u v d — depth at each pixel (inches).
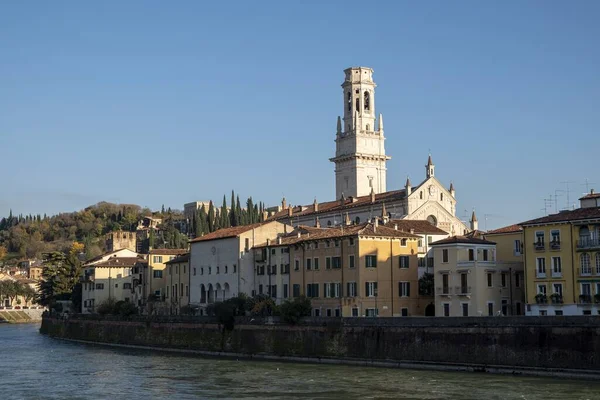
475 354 3572.8
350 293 4726.9
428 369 3708.2
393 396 2906.0
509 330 3464.6
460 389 3002.0
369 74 7731.3
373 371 3700.8
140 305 7234.3
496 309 4443.9
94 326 6437.0
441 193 6451.8
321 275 4992.6
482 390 2957.7
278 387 3233.3
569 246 3983.8
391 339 3919.8
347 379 3410.4
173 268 6811.0
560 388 2952.8
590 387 2967.5
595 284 3868.1
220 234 6097.4
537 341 3363.7
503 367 3454.7
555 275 4040.4
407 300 4805.6
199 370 3956.7
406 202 6240.2
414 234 4995.1
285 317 4446.4
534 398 2728.8
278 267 5438.0
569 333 3265.3
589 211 4079.7
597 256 3878.0
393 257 4790.8
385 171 7701.8
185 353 5103.3
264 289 5585.6
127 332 5944.9
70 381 3599.9
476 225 6540.4
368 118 7682.1
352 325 4121.6
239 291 5713.6
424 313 4854.8
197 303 6284.5
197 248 6343.5
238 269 5738.2
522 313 4530.0
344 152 7701.8
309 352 4318.4
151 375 3782.0
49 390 3312.0
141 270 7367.1
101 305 6692.9
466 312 4409.5
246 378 3563.0
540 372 3326.8
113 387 3373.5
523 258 4372.5
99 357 4830.2
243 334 4766.2
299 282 5196.9
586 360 3203.7
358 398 2886.3
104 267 7637.8
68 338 6811.0
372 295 4685.0
